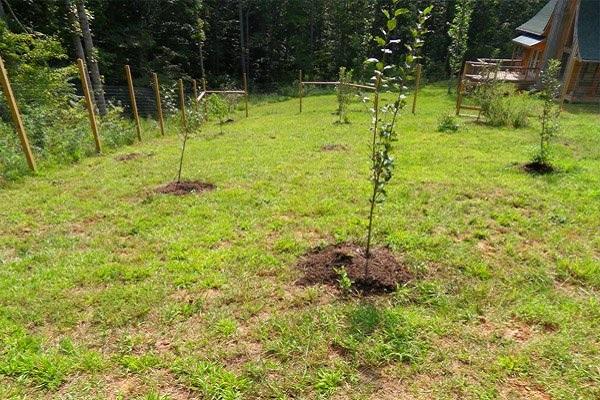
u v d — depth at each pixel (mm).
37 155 7766
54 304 3365
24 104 9859
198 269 3869
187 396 2504
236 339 2975
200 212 5262
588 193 5668
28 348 2889
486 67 14789
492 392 2480
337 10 28734
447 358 2744
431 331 2984
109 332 3062
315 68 29156
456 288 3514
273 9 29203
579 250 4191
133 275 3789
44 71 11273
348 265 3793
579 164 7254
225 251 4215
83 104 12266
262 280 3705
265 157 8172
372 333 2961
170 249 4305
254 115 16703
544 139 7016
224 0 28516
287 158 8039
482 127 11195
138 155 8703
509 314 3188
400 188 5996
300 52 29562
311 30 29266
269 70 30375
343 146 9078
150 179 6773
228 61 30484
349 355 2791
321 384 2547
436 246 4242
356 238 4453
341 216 5039
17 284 3664
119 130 10500
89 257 4145
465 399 2443
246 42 29422
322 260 3926
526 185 6086
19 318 3215
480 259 3977
